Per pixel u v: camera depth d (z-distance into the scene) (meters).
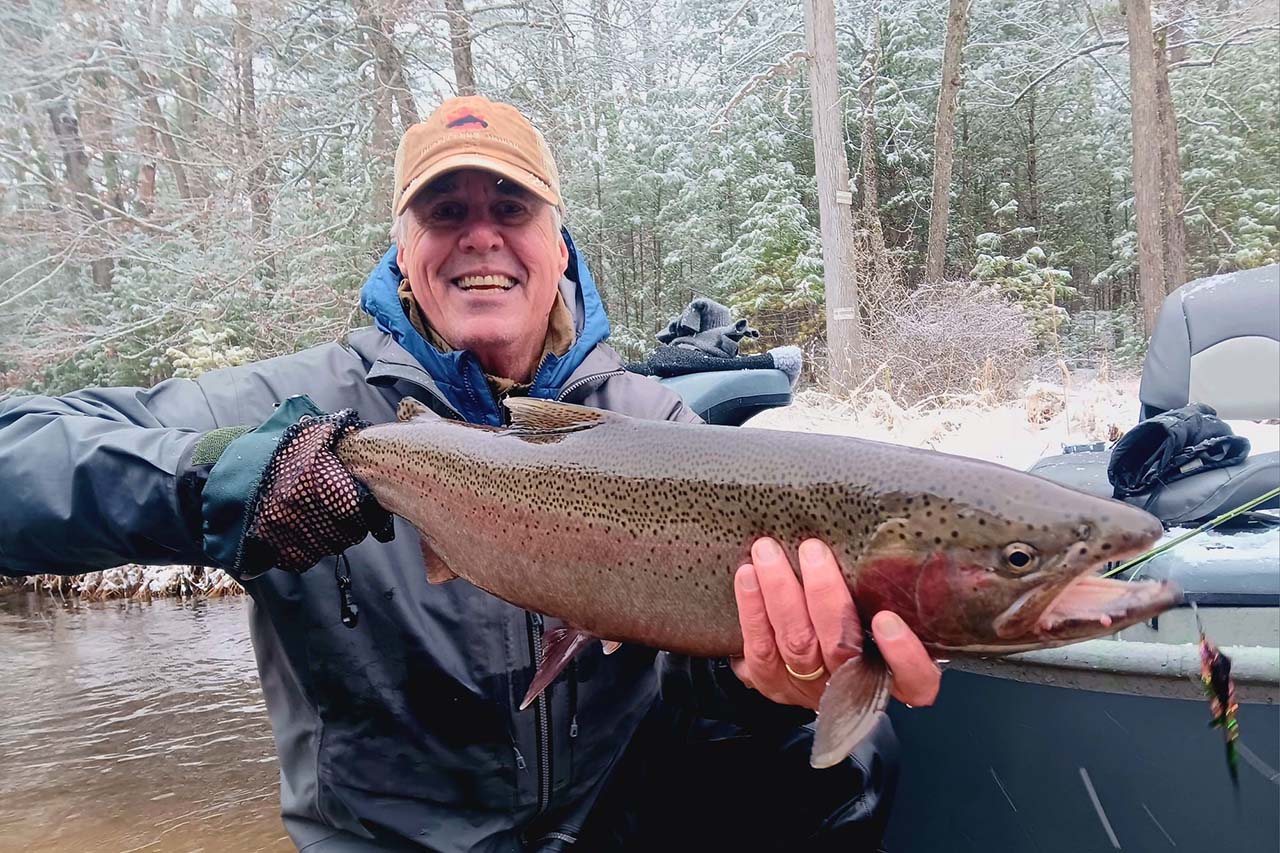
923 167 8.30
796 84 7.64
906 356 4.01
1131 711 0.82
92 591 3.26
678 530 0.65
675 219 7.42
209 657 2.48
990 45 7.92
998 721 0.94
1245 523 0.86
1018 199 8.99
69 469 0.68
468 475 0.73
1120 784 0.84
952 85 6.38
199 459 0.67
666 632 0.67
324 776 0.79
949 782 1.03
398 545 0.80
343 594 0.72
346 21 5.04
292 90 5.01
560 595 0.70
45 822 1.55
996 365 3.88
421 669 0.78
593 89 6.77
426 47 5.23
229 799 1.63
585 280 1.03
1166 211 7.26
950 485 0.57
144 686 2.26
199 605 3.09
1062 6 8.31
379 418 0.87
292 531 0.66
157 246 5.16
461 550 0.74
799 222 6.96
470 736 0.79
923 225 8.44
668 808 1.01
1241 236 8.39
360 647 0.78
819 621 0.58
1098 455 1.17
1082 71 8.44
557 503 0.69
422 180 0.86
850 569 0.59
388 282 0.92
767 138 7.32
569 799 0.85
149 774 1.75
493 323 0.89
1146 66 5.10
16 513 0.68
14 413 0.76
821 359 5.36
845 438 0.63
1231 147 8.49
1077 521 0.54
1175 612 0.81
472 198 0.87
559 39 5.80
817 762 0.52
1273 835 0.74
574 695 0.83
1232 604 0.78
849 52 8.22
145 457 0.67
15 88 5.10
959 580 0.56
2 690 2.27
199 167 5.43
